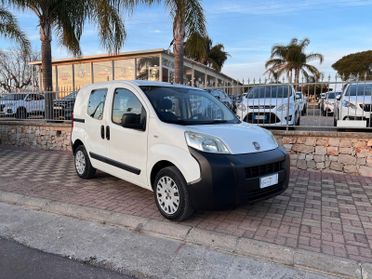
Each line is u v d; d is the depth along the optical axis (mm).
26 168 7918
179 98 5246
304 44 38938
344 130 7238
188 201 4230
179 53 10422
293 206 5133
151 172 4723
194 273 3363
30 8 12273
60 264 3561
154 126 4691
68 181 6617
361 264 3371
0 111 12023
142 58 23172
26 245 4008
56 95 10766
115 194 5730
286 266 3488
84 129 6434
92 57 24250
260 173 4262
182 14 9812
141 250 3840
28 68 38469
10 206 5367
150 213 4797
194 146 4172
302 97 7617
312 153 7410
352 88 7285
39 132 11203
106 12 11000
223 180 4004
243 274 3334
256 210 4930
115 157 5500
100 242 4055
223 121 5246
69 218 4832
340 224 4438
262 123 8031
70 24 12758
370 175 6992
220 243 3908
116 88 5633
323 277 3285
